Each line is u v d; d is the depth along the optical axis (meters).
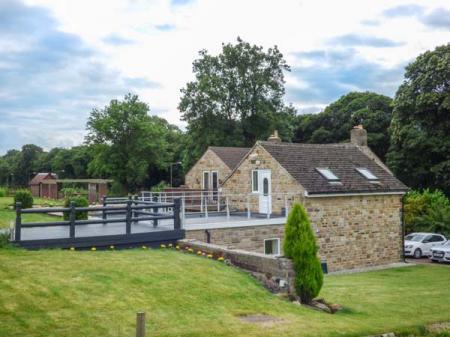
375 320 11.42
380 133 53.16
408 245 27.94
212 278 12.40
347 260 23.56
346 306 13.21
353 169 26.08
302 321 10.27
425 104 39.94
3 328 8.05
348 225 23.75
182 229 16.84
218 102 53.72
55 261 12.13
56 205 36.84
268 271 13.20
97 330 8.48
